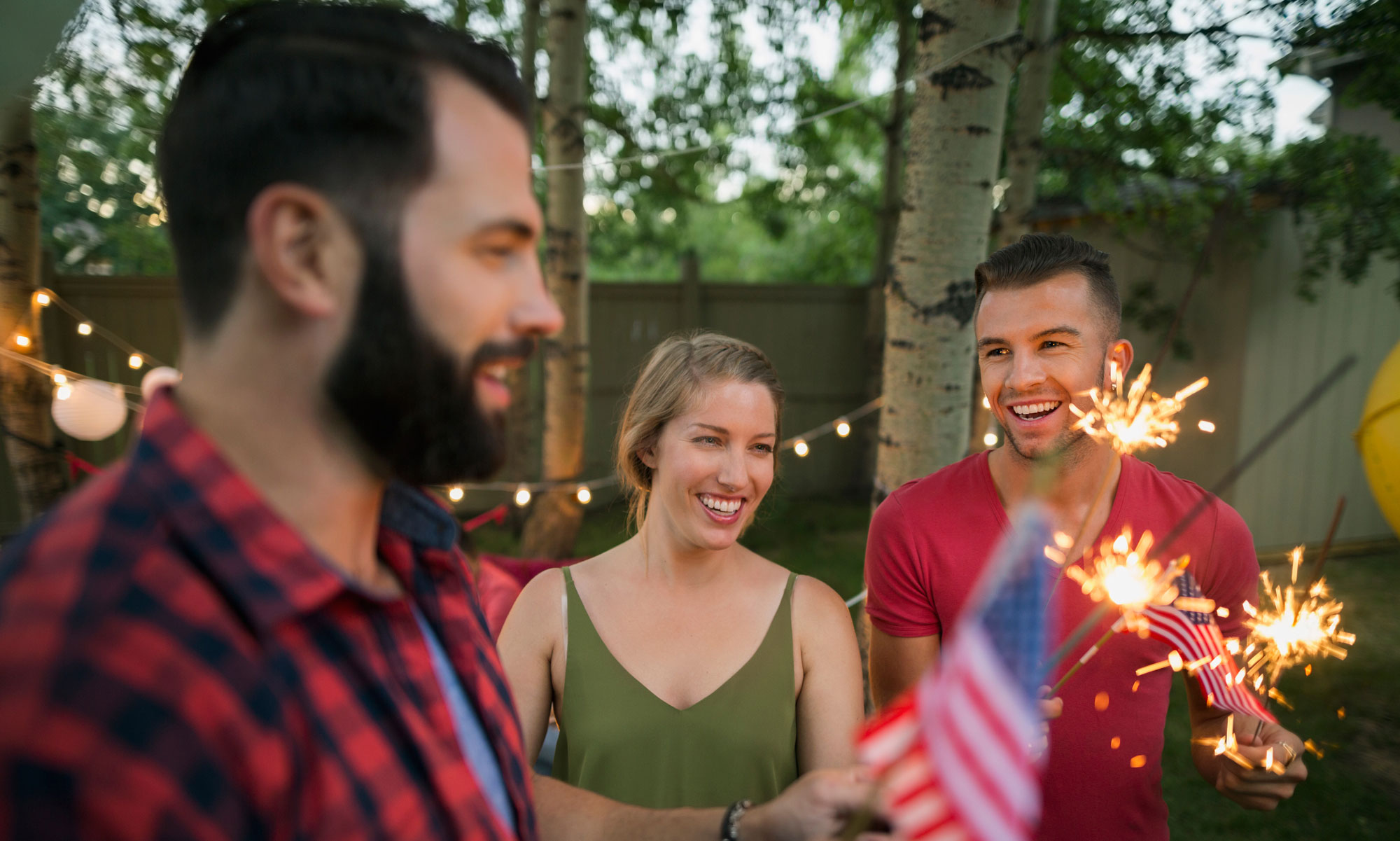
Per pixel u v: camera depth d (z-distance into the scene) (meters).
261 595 0.60
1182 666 1.45
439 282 0.65
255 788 0.56
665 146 8.20
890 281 2.98
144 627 0.54
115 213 8.80
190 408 0.67
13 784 0.48
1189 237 6.05
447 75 0.67
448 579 0.94
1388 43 3.66
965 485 1.74
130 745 0.50
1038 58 4.99
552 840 1.20
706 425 1.49
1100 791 1.59
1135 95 5.24
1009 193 5.23
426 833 0.69
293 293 0.62
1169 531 1.62
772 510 2.42
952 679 0.63
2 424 4.34
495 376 0.73
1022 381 1.57
